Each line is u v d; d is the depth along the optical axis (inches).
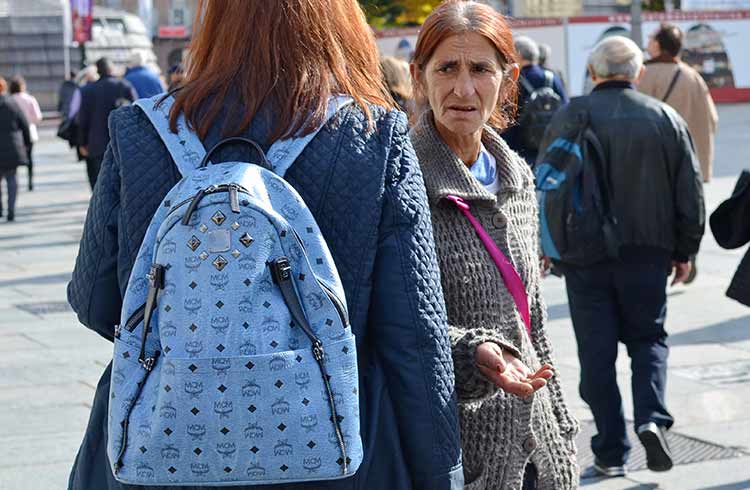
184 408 82.3
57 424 262.1
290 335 84.3
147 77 677.9
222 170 87.3
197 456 82.5
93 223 94.6
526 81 409.4
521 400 118.1
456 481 92.7
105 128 629.6
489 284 118.8
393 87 299.3
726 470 231.9
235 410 82.0
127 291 87.4
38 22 1977.1
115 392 86.0
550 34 1141.7
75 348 339.3
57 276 474.9
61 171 1010.7
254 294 83.4
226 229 83.9
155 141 93.0
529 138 391.9
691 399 279.3
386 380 92.0
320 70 93.7
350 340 85.8
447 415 92.0
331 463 83.9
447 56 121.0
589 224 218.2
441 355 92.4
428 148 121.3
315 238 87.0
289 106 91.8
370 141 92.7
